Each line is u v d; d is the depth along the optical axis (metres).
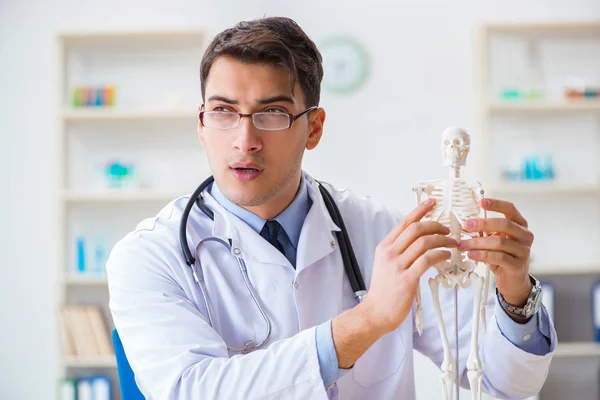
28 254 4.07
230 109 1.32
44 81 4.07
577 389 3.89
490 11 3.96
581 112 3.94
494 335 1.35
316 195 1.54
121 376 1.55
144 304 1.36
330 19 3.97
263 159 1.31
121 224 4.03
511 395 1.41
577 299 3.92
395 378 1.50
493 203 1.18
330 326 1.20
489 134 3.80
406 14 3.95
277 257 1.44
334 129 3.96
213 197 1.52
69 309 3.76
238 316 1.42
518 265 1.19
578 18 3.98
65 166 3.96
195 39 3.99
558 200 3.95
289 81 1.32
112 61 4.01
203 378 1.22
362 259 1.57
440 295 1.50
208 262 1.44
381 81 3.95
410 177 3.94
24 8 4.06
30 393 4.04
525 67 3.93
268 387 1.19
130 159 4.04
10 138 4.06
